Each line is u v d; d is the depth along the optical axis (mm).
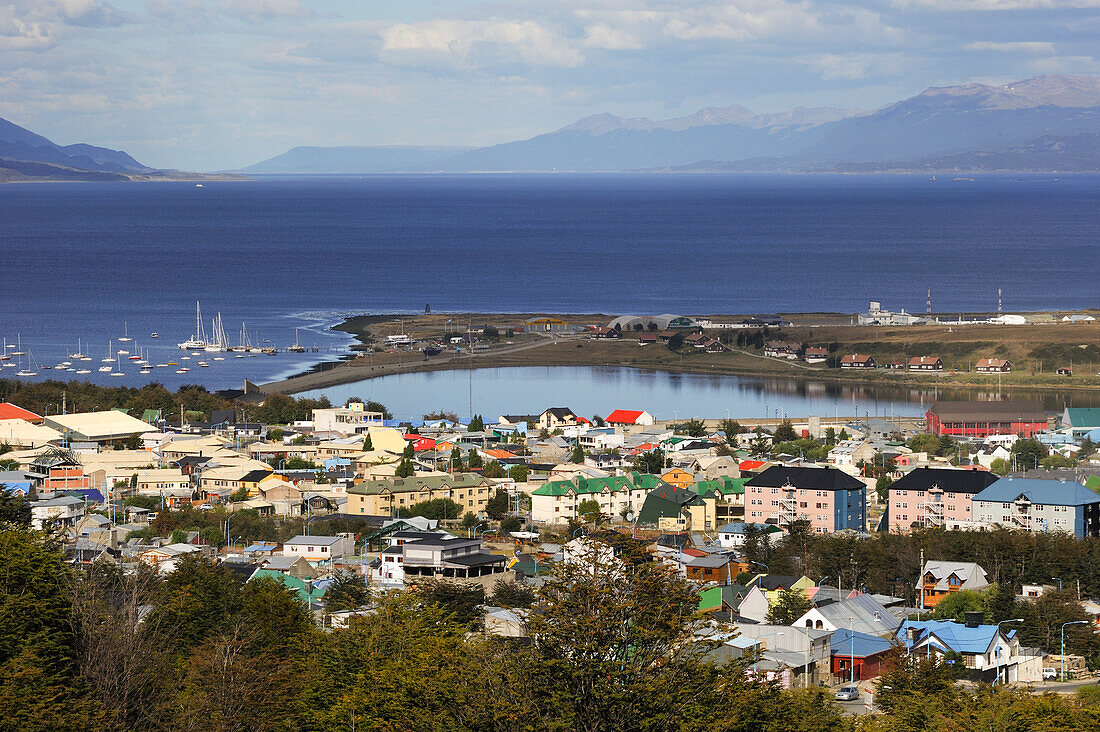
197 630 109875
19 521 136750
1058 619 147000
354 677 89312
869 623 143250
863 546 181250
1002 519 199750
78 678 82000
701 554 178500
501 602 142125
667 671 61688
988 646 134000
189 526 193500
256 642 104750
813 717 92750
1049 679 135625
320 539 178500
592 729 60125
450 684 69062
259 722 85562
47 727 74625
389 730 72812
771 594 156125
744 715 64125
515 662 64312
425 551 159625
